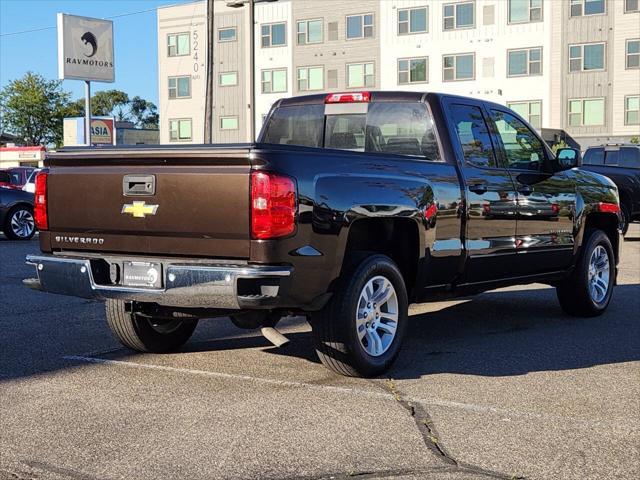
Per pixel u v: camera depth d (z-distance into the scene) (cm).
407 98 627
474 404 477
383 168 539
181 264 479
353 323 516
